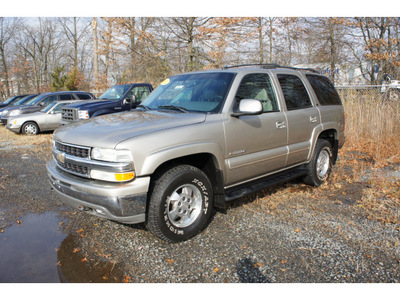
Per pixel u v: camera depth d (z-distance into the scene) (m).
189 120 3.55
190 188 3.51
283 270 2.92
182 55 18.25
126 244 3.44
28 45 50.16
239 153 3.89
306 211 4.27
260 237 3.54
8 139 11.43
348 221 3.94
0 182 5.75
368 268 2.94
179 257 3.17
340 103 5.95
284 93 4.65
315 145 5.11
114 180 3.00
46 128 12.88
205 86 4.18
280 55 20.92
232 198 3.80
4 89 48.16
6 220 4.10
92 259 3.16
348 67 18.75
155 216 3.20
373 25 16.53
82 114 9.52
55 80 30.89
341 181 5.67
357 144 8.62
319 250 3.26
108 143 3.04
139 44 19.08
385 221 3.90
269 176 4.50
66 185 3.33
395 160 7.03
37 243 3.49
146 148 3.07
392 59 15.30
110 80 23.17
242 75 4.14
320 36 18.91
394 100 9.65
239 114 3.79
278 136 4.39
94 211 3.21
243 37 16.31
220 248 3.33
